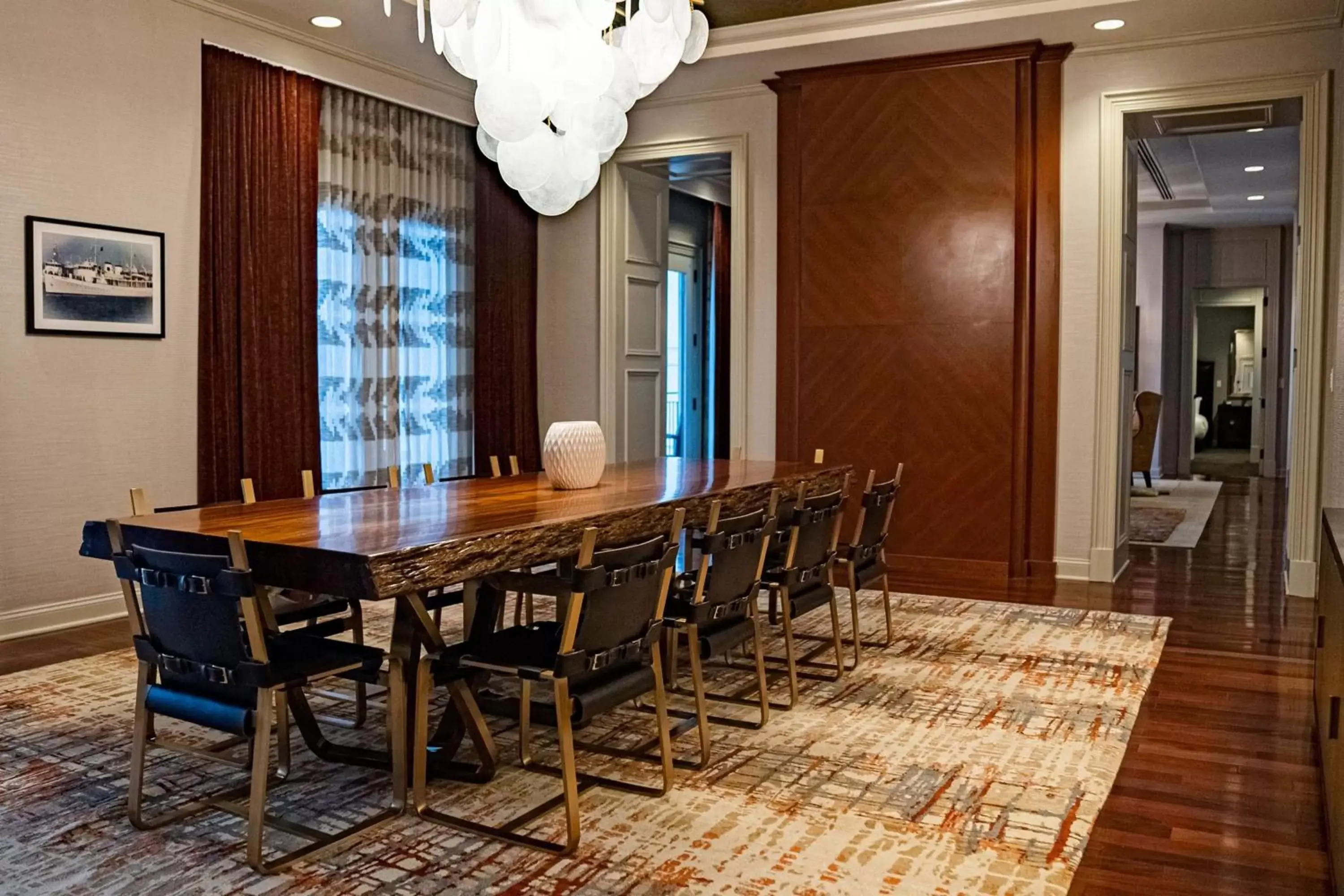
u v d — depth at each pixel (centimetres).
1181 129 655
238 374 576
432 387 721
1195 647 475
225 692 262
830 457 696
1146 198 1166
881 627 514
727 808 292
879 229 673
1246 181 1074
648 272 822
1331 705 281
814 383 698
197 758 330
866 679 423
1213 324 1809
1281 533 844
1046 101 633
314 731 331
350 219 650
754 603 361
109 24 507
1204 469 1487
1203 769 326
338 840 268
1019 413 642
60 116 488
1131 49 614
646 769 323
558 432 397
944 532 666
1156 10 563
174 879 248
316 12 570
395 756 285
